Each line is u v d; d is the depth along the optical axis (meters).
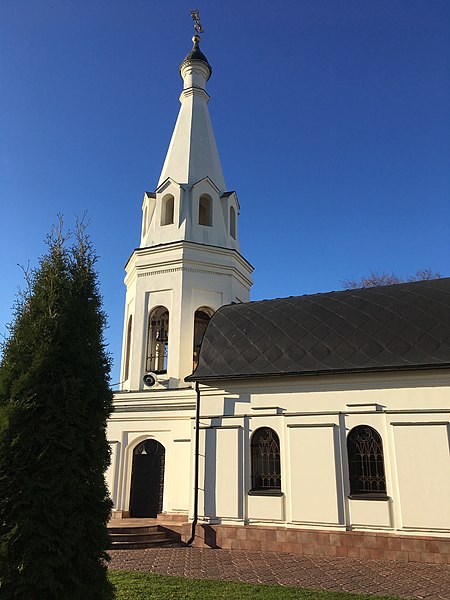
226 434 14.89
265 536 13.52
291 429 14.18
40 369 6.74
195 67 24.66
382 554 12.30
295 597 8.29
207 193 21.81
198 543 14.16
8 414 6.43
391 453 13.05
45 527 6.16
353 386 13.98
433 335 13.88
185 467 16.55
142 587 8.91
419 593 8.88
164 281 20.06
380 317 15.17
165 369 19.62
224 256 20.75
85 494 6.62
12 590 5.90
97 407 7.11
